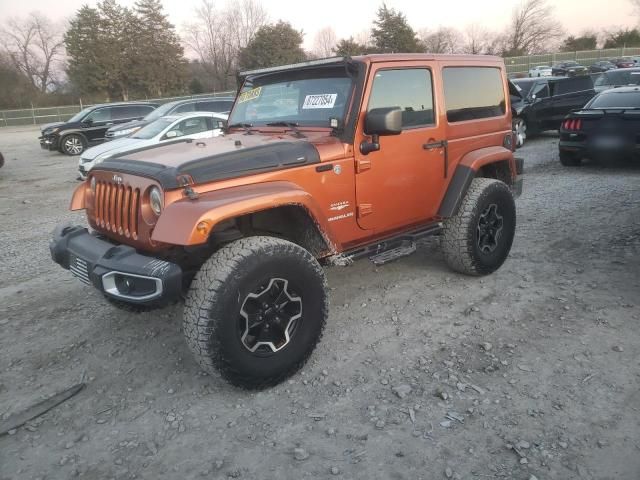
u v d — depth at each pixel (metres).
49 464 2.85
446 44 63.22
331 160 3.73
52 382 3.64
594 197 7.74
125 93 56.16
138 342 4.13
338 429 3.01
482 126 4.97
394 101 4.09
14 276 5.81
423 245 6.01
